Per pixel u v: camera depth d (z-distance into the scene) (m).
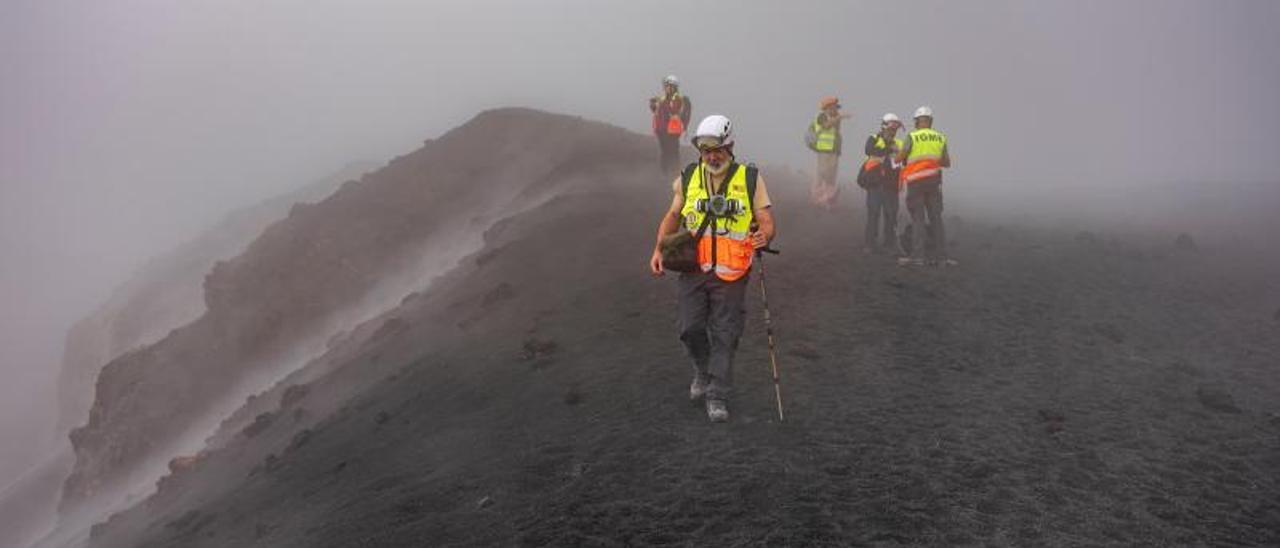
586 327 9.77
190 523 9.34
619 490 5.71
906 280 11.06
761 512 5.24
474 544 5.37
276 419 13.11
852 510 5.23
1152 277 12.09
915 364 7.97
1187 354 8.68
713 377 6.52
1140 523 5.14
